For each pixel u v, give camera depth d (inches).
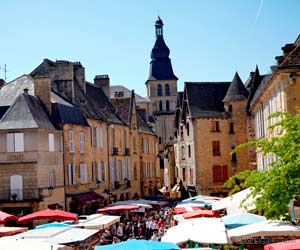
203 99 2018.9
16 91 1556.3
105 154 1852.9
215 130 1959.9
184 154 2164.1
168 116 4178.2
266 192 592.4
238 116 1955.0
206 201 1263.5
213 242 616.4
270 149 634.2
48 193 1369.3
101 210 1221.1
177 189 2209.6
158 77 4352.9
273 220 644.1
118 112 2193.7
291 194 583.5
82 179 1612.9
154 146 2576.3
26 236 676.7
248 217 728.3
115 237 948.0
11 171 1348.4
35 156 1341.0
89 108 1804.9
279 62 1203.9
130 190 2118.6
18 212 1332.4
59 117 1481.3
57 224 832.3
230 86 1993.1
